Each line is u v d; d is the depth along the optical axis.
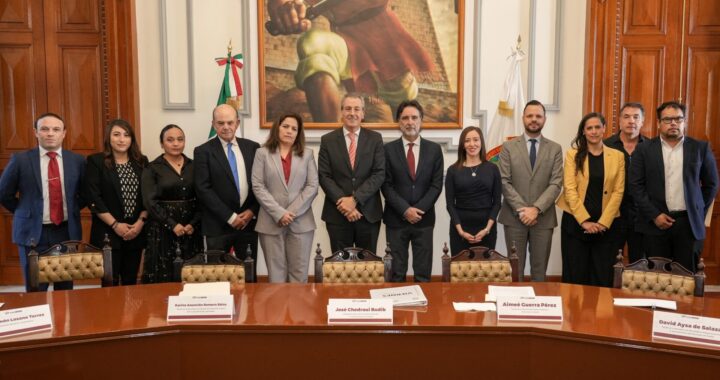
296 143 3.62
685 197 3.38
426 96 4.75
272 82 4.69
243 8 4.63
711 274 4.86
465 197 3.69
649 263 2.66
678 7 4.62
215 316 2.05
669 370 1.83
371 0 4.66
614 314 2.13
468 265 2.80
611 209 3.44
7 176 3.49
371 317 2.03
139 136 4.66
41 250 3.51
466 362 2.00
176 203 3.58
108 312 2.16
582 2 4.70
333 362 2.00
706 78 4.67
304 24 4.65
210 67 4.69
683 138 3.44
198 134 4.73
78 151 4.72
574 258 3.61
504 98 4.53
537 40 4.72
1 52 4.66
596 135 3.49
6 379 1.85
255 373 2.01
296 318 2.07
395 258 3.76
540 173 3.72
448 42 4.70
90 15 4.62
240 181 3.63
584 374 1.93
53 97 4.69
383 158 3.72
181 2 4.62
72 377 1.91
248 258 2.75
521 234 3.75
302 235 3.61
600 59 4.61
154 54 4.66
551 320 2.04
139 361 1.96
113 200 3.55
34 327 1.94
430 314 2.13
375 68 4.71
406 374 2.00
